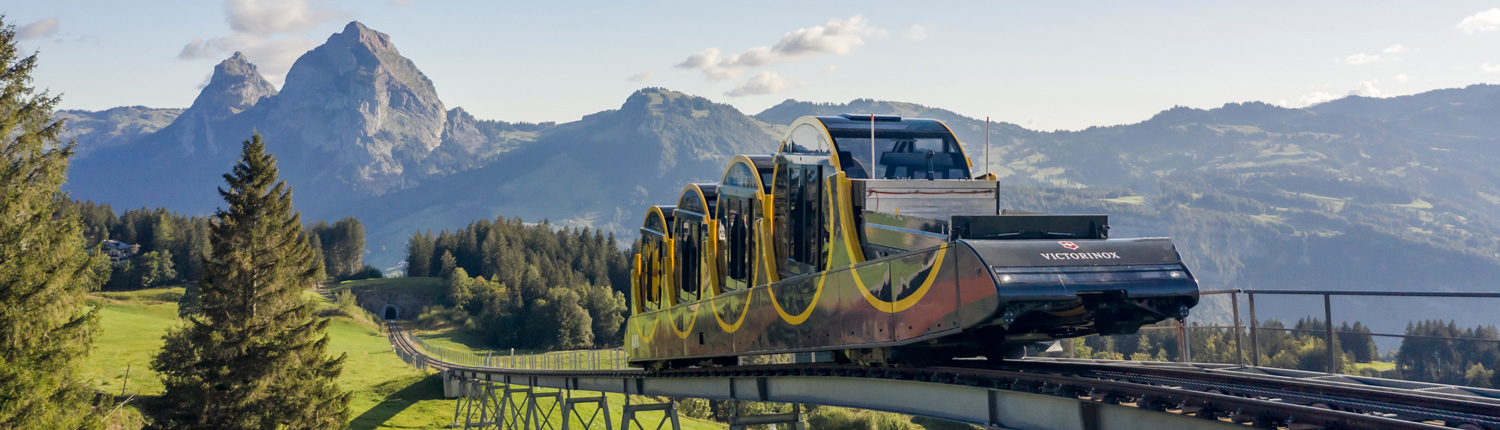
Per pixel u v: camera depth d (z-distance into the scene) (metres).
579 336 182.62
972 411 14.00
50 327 31.52
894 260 14.55
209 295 44.50
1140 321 13.90
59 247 33.09
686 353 25.59
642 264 32.31
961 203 16.83
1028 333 14.46
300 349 45.47
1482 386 16.52
